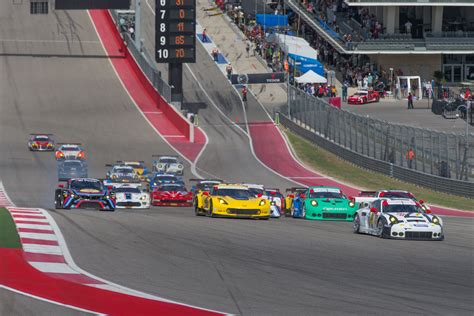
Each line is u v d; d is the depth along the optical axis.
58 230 54.34
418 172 120.50
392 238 60.59
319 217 80.06
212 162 144.12
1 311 31.02
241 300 34.62
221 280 39.09
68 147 134.00
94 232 54.59
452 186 111.31
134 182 105.69
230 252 48.44
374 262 46.91
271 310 32.88
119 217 66.50
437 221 61.22
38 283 36.56
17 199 94.31
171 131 168.00
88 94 190.12
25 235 50.97
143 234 55.03
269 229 63.53
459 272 44.28
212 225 64.19
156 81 187.75
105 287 36.34
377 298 35.88
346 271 43.06
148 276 39.53
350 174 134.25
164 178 105.69
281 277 40.41
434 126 174.12
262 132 172.75
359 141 143.12
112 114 177.25
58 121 169.50
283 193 115.62
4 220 57.88
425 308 34.00
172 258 45.28
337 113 152.00
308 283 39.00
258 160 147.25
